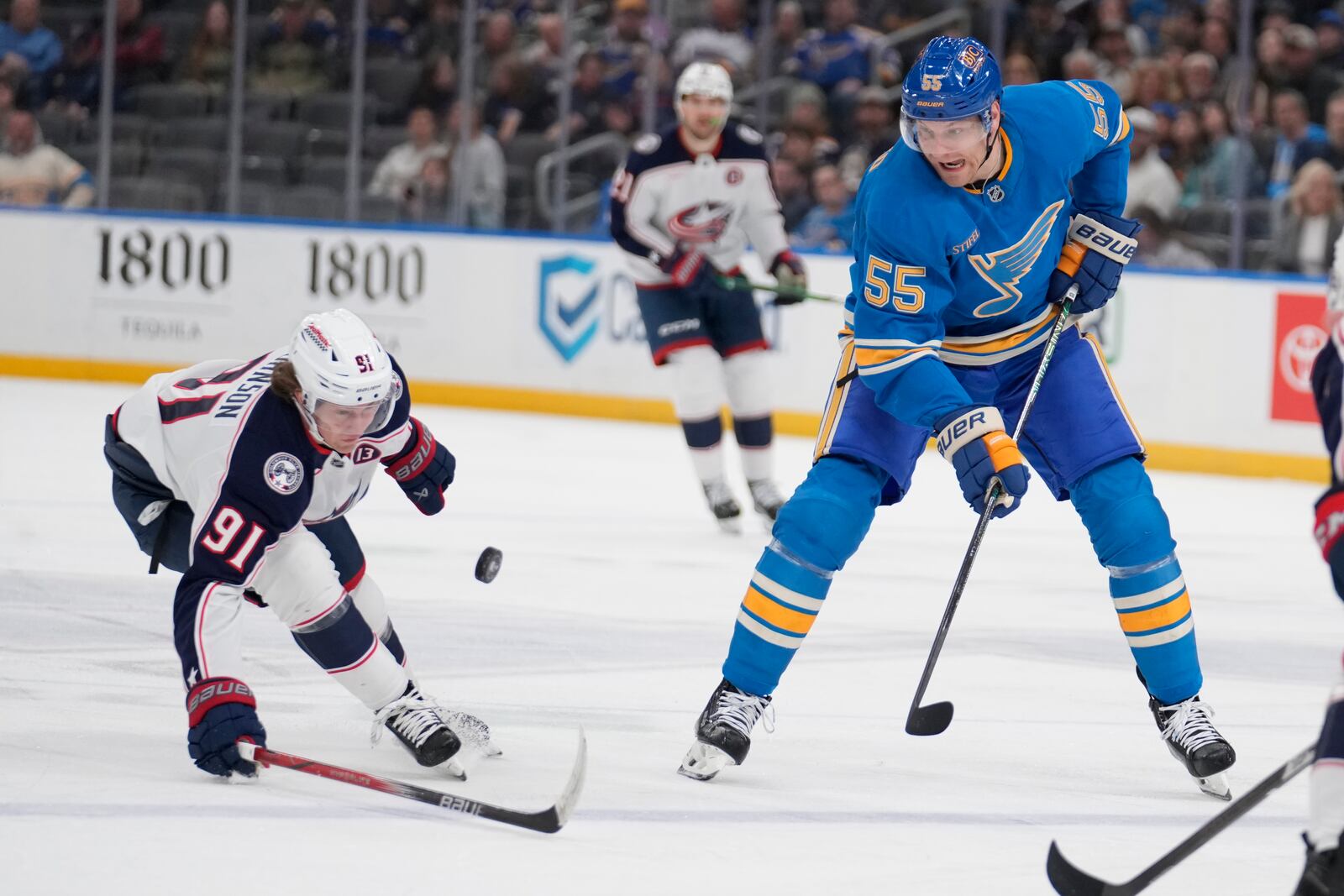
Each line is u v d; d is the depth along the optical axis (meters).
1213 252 24.09
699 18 27.77
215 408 7.44
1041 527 17.47
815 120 26.17
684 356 16.22
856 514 7.96
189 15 28.44
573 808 6.80
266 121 28.09
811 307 24.61
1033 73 26.41
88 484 16.94
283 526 7.29
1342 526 5.39
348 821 6.93
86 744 8.01
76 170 28.39
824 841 6.98
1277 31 24.53
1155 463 23.19
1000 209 7.71
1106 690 10.36
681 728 8.97
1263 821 7.61
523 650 10.76
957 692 10.17
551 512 17.00
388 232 26.66
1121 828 7.42
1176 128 24.42
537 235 25.97
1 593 11.59
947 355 8.38
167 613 11.22
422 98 27.50
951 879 6.54
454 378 26.55
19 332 27.83
